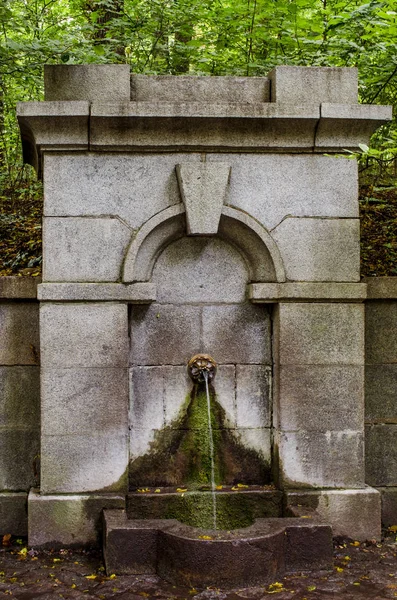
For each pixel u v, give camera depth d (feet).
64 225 18.43
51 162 18.47
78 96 18.49
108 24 30.17
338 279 19.15
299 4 25.90
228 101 19.21
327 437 18.99
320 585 15.39
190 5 29.35
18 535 19.26
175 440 19.30
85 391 18.35
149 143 18.52
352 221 19.24
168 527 16.02
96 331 18.40
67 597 14.80
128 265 18.37
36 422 19.62
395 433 20.62
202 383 19.40
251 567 15.17
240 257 19.69
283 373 18.92
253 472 19.51
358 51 26.11
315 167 19.16
